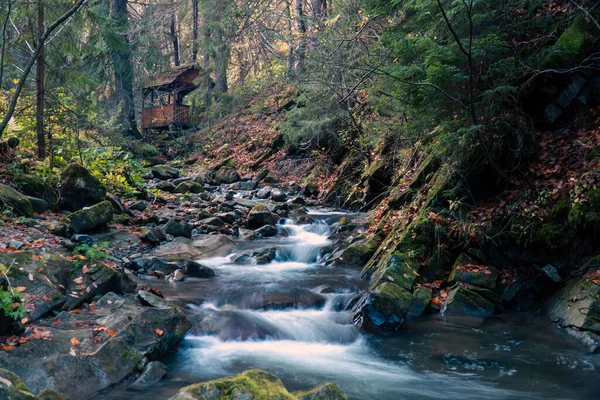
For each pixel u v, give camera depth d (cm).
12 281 479
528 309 627
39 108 1070
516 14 758
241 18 2331
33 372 371
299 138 1711
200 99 2511
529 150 701
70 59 1542
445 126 709
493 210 692
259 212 1087
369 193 1227
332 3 1499
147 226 934
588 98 700
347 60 1075
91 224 801
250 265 819
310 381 443
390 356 508
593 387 429
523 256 656
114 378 404
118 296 547
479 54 660
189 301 608
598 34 704
